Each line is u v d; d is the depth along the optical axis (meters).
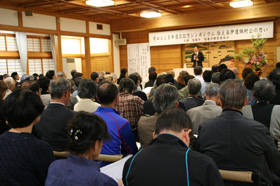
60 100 2.15
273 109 2.08
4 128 2.13
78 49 11.56
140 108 3.05
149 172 1.16
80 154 1.18
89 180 1.10
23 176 1.31
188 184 1.10
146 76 10.13
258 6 7.62
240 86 1.73
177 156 1.16
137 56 10.25
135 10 8.15
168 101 2.09
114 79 5.85
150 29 9.56
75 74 5.37
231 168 1.59
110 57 10.34
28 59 9.14
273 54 7.87
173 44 9.36
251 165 1.57
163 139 1.23
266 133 1.62
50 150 1.44
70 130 1.19
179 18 8.83
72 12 8.19
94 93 2.76
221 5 7.69
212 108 2.40
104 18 9.60
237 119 1.66
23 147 1.34
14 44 8.73
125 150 2.09
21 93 1.42
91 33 9.28
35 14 7.34
